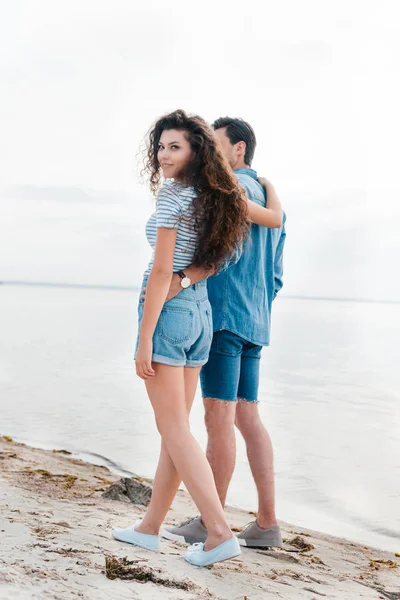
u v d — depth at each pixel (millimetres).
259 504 3775
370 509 5312
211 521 3074
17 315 34219
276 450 7031
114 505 4441
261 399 10250
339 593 3113
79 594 2549
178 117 3021
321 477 6129
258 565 3404
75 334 22172
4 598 2408
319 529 4859
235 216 3043
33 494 4531
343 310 68688
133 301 68188
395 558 4211
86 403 9344
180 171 3012
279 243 4121
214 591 2814
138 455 6711
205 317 3146
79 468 5957
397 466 6531
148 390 3109
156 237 2990
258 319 3693
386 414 9188
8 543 3135
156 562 3035
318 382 12273
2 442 6930
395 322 41906
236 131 3770
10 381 11250
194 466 3066
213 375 3594
